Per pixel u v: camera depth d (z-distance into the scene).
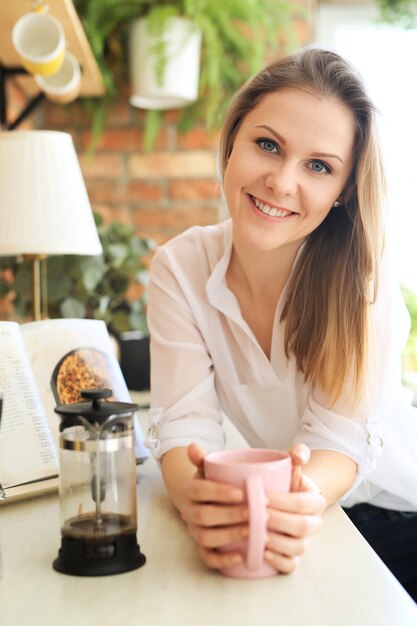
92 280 2.21
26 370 1.13
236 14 2.82
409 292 3.10
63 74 2.30
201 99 2.96
